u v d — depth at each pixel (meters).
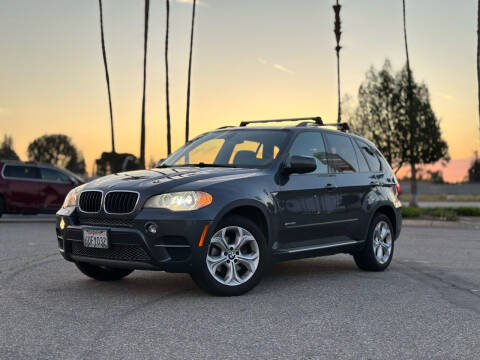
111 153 24.44
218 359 4.07
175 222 5.91
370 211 8.16
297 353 4.22
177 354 4.17
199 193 6.07
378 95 31.20
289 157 7.12
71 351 4.23
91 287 6.76
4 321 5.11
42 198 18.17
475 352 4.30
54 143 56.56
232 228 6.27
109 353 4.19
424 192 66.00
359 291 6.68
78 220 6.48
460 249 11.15
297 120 8.28
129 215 6.04
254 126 7.80
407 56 26.75
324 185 7.45
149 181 6.27
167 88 26.19
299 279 7.53
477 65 22.78
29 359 4.05
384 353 4.25
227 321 5.17
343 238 7.79
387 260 8.43
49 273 7.73
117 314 5.41
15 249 10.40
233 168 6.86
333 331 4.86
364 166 8.40
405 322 5.20
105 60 25.59
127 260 6.09
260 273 6.47
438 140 30.36
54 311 5.51
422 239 13.23
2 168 17.89
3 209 17.75
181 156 7.68
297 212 7.02
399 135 30.47
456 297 6.38
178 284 7.00
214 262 6.16
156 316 5.34
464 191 64.56
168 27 26.16
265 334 4.74
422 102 30.61
